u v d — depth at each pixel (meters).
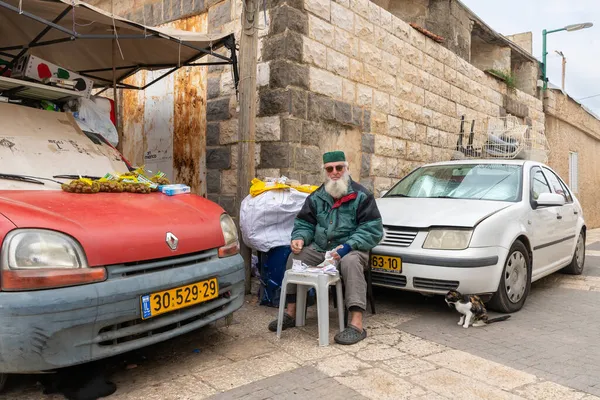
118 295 2.70
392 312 4.63
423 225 4.38
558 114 15.16
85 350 2.61
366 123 7.09
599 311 4.77
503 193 5.10
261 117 5.95
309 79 6.05
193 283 3.13
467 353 3.57
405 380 3.09
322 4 6.23
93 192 3.38
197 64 6.30
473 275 4.15
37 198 3.00
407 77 8.05
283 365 3.32
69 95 4.50
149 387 2.98
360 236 3.97
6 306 2.39
